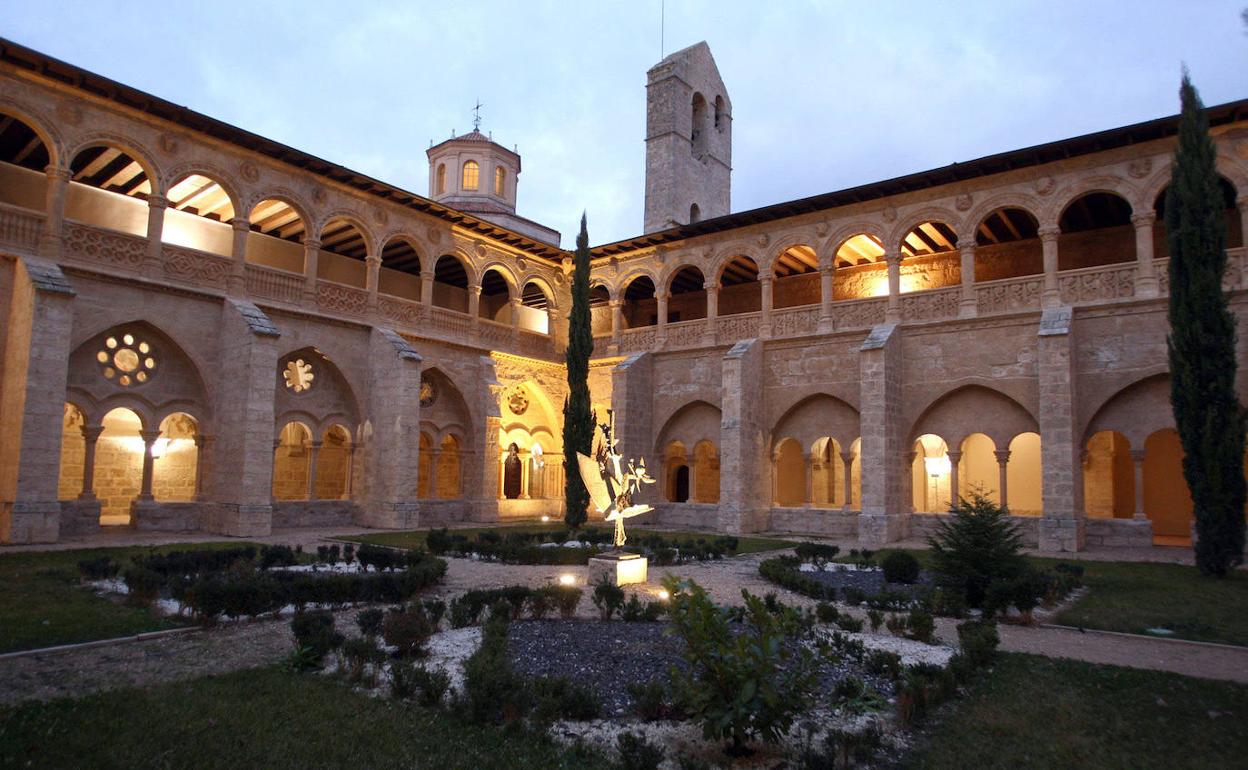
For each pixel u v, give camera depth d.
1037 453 32.94
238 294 25.38
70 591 12.46
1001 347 25.84
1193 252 18.05
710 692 6.40
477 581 15.02
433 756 6.07
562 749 6.34
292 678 7.93
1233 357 17.55
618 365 33.53
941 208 27.61
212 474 24.38
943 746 6.52
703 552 19.80
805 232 30.81
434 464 31.47
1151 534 22.91
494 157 45.91
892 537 25.83
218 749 6.04
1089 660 9.43
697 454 39.88
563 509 35.56
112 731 6.29
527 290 41.53
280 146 25.73
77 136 21.78
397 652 9.04
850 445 29.22
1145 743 6.61
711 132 42.53
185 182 27.03
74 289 20.30
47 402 19.48
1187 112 18.59
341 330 28.36
